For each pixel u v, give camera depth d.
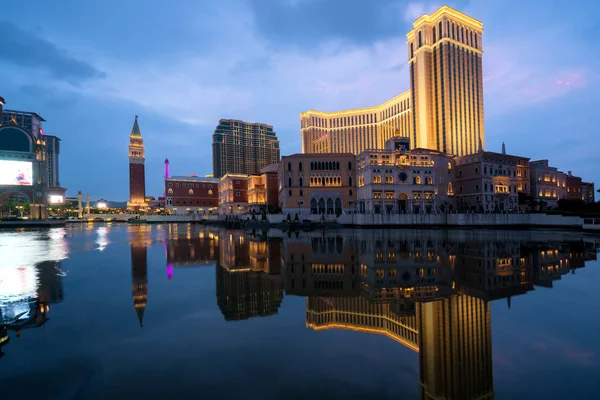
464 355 8.25
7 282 17.39
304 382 6.92
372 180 91.62
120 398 6.26
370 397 6.27
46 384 6.84
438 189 99.12
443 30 154.38
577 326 10.23
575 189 131.88
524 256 25.50
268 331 10.17
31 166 118.31
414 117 165.00
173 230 78.50
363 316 11.55
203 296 14.57
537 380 6.92
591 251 28.41
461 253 27.66
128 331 10.13
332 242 40.03
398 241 39.78
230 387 6.71
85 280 18.05
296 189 101.38
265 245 37.47
